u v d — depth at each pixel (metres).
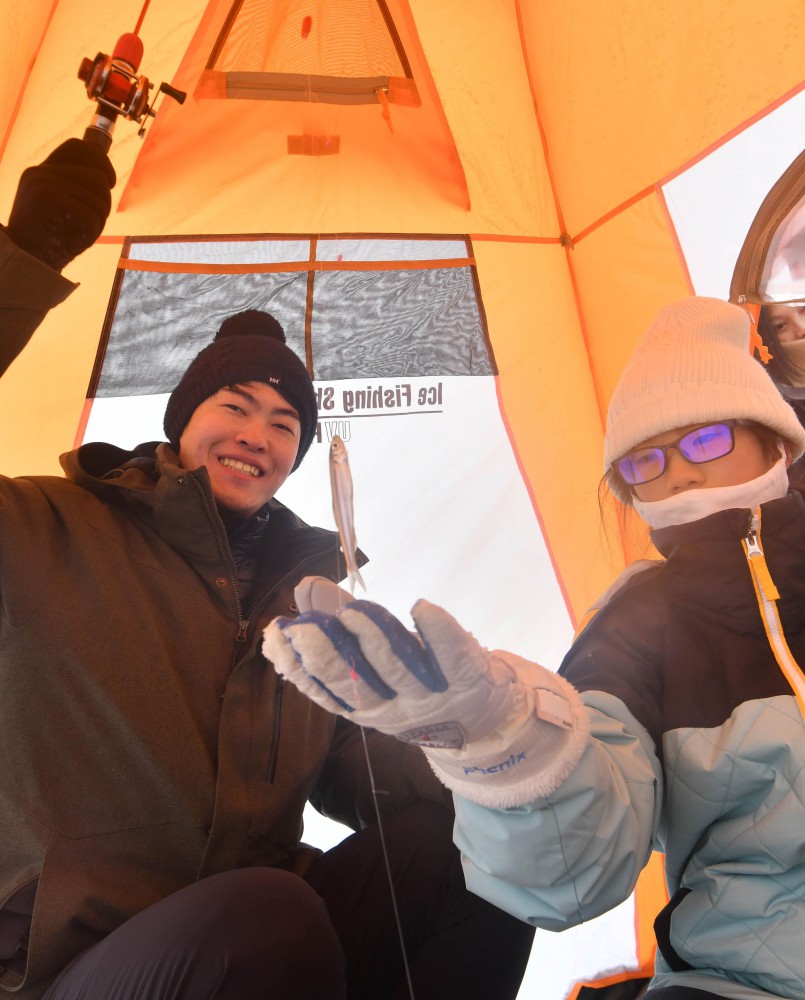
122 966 0.96
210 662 1.28
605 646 1.15
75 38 2.33
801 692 1.05
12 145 2.28
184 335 2.41
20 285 1.16
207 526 1.30
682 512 1.31
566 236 2.68
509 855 0.87
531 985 2.09
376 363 2.52
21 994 1.06
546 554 2.45
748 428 1.33
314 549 1.46
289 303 2.50
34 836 1.12
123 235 2.43
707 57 2.29
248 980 0.94
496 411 2.55
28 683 1.17
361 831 1.33
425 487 2.47
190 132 2.45
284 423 1.48
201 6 2.36
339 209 2.53
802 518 1.15
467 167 2.60
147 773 1.18
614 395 1.43
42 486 1.30
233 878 1.01
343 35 2.49
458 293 2.58
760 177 2.24
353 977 1.22
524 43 2.68
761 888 1.02
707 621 1.14
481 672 0.75
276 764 1.26
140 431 2.33
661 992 1.04
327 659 0.68
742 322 1.41
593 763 0.86
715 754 1.05
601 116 2.53
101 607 1.22
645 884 2.15
